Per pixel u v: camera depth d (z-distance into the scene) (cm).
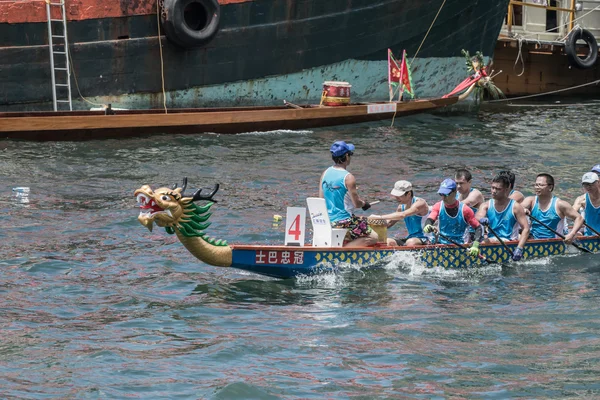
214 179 6588
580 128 9444
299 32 9444
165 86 8875
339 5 9588
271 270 4234
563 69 12525
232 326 3688
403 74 9519
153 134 8069
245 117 8419
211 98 9181
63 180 6391
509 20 12381
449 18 10319
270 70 9419
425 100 9744
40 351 3394
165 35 8725
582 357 3372
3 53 7969
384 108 9312
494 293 4147
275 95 9569
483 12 10550
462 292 4156
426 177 6831
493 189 4600
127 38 8569
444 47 10488
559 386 3122
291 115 8656
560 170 7144
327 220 4341
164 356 3359
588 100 12238
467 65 10319
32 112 7756
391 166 7212
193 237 4047
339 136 8506
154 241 5016
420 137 8612
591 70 12662
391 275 4394
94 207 5697
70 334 3581
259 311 3875
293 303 3984
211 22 8806
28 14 8000
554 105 11594
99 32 8400
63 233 5100
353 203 4400
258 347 3456
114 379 3147
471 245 4488
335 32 9662
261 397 3022
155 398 3000
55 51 8206
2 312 3825
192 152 7512
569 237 4722
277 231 5219
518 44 11969
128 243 4959
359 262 4381
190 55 8900
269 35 9288
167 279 4334
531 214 4831
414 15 10081
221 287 4209
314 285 4241
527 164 7381
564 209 4747
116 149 7494
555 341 3538
